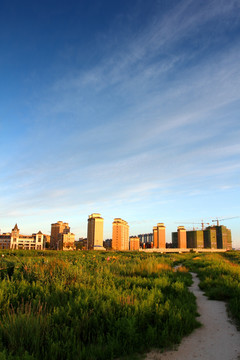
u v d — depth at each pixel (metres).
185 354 5.08
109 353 4.79
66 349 4.69
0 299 6.87
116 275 14.20
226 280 12.45
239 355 5.04
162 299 8.23
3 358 4.19
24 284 8.54
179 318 6.54
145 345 5.33
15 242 197.25
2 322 5.46
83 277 10.05
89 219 199.50
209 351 5.22
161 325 6.23
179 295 9.45
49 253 53.59
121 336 5.45
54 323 5.69
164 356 4.98
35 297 7.34
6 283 8.58
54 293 7.71
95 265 17.41
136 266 16.84
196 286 13.61
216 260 29.44
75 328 5.46
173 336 5.68
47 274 9.85
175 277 15.09
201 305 9.20
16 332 5.01
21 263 11.69
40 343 4.90
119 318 5.94
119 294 7.83
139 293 8.53
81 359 4.49
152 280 12.08
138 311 6.54
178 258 40.19
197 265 26.38
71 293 7.77
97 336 5.24
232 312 7.82
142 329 6.02
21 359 4.22
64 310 6.19
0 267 11.17
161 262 22.98
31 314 5.68
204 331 6.45
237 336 6.09
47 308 6.51
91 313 6.36
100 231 191.62
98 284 9.41
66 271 10.34
